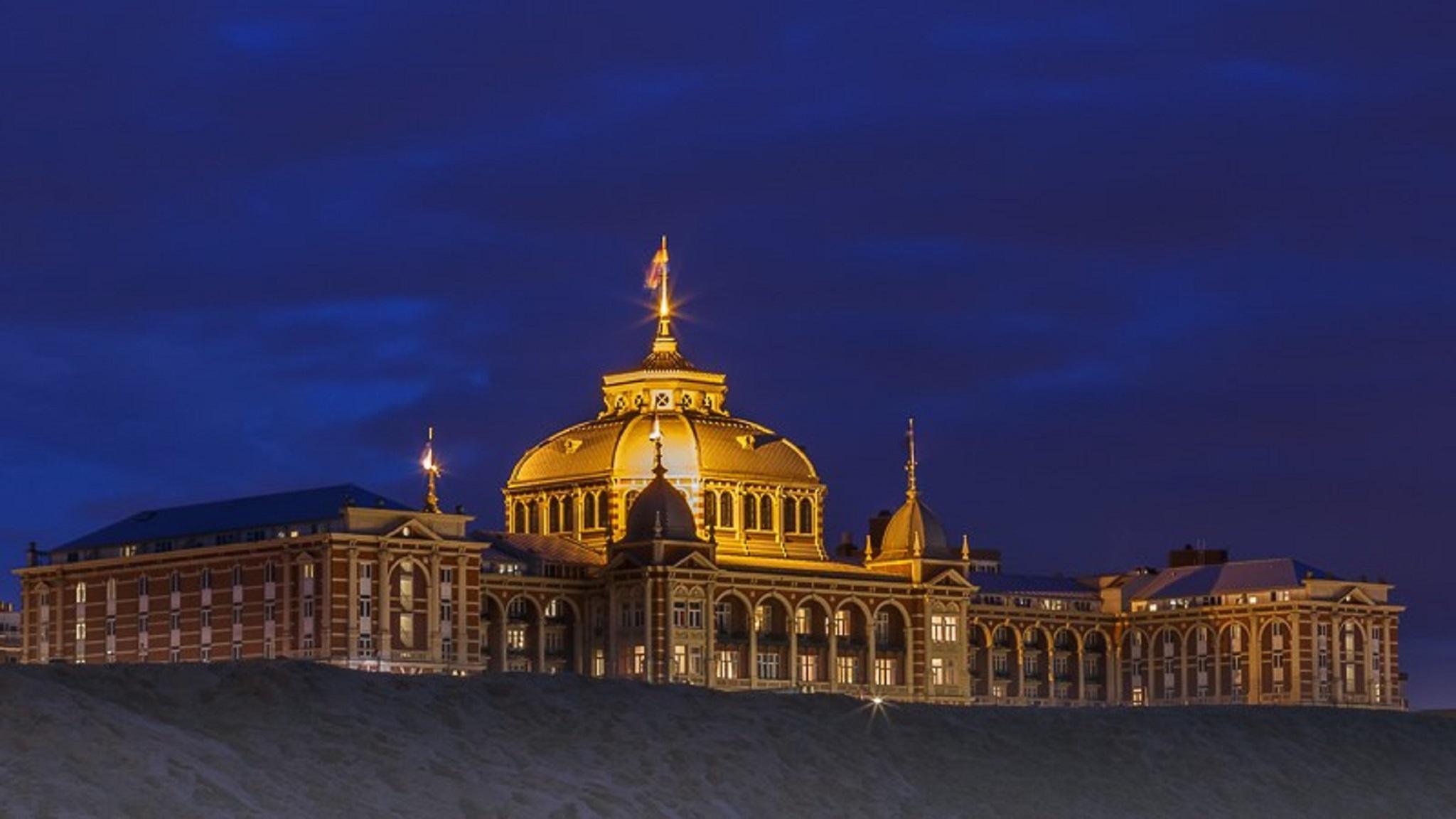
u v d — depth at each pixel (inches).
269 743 3912.4
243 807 3646.7
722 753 4315.9
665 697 4512.8
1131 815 4559.5
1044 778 4628.4
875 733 4616.1
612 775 4131.4
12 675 3878.0
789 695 4734.3
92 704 3828.7
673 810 4060.0
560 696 4387.3
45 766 3595.0
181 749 3772.1
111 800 3550.7
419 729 4106.8
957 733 4724.4
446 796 3873.0
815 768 4387.3
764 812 4173.2
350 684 4197.8
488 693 4333.2
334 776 3853.3
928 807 4372.5
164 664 4180.6
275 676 4131.4
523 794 3932.1
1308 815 4736.7
